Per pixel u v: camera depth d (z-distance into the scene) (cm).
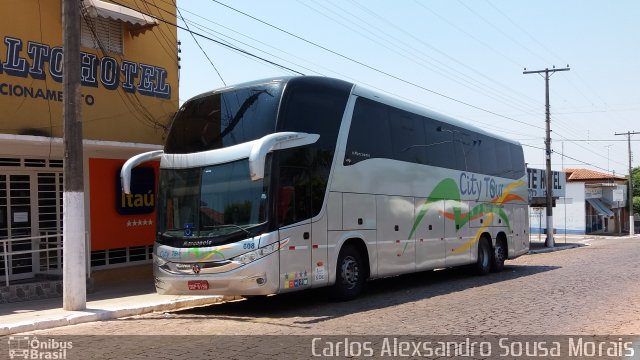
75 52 1023
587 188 5747
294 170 1013
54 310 1024
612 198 6100
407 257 1319
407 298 1211
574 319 959
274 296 1245
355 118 1177
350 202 1139
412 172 1359
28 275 1302
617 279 1569
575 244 3862
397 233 1284
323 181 1073
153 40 1531
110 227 1408
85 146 1245
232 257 957
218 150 1019
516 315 994
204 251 977
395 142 1305
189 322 952
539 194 3972
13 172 1287
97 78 1395
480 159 1733
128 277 1476
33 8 1291
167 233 1032
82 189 1033
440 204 1477
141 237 1486
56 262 1362
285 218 987
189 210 1020
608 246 3531
